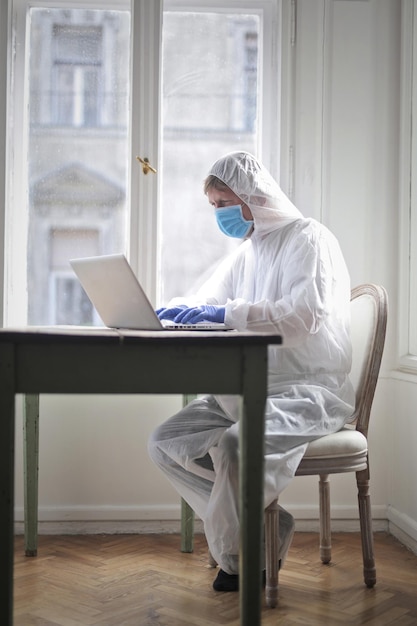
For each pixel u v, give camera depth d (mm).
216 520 2068
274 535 2055
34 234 2881
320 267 2184
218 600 2100
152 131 2820
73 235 2891
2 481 1465
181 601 2090
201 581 2262
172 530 2807
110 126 2893
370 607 2047
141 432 2785
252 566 1526
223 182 2338
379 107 2834
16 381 1476
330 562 2441
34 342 1456
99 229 2898
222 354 1511
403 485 2693
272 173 2918
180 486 2281
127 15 2887
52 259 2885
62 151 2885
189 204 2910
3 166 2773
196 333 1568
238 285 2518
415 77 2723
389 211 2826
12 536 1474
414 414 2602
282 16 2820
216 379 1513
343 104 2830
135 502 2793
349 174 2830
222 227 2410
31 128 2881
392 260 2824
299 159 2828
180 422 2307
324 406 2154
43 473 2770
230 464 2021
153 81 2814
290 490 2811
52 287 2885
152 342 1479
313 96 2834
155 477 2795
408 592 2166
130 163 2836
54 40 2883
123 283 1879
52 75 2885
